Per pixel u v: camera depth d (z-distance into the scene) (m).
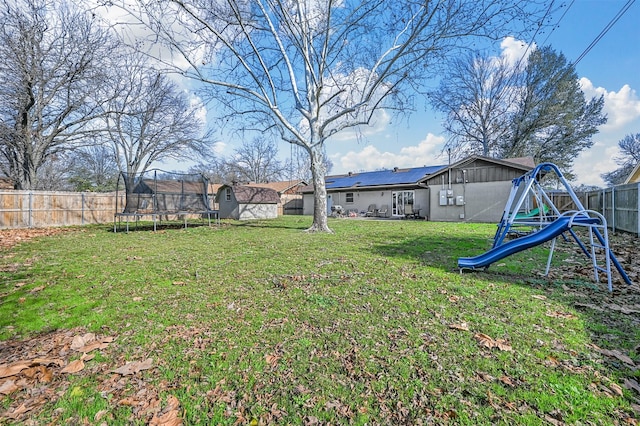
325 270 4.49
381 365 1.98
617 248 6.32
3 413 1.60
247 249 6.66
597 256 5.29
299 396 1.71
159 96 19.47
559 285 3.62
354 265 4.80
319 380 1.84
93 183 26.08
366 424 1.49
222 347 2.26
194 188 13.87
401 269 4.51
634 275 4.02
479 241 7.55
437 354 2.09
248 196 19.67
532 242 4.06
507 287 3.57
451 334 2.38
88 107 15.52
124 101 17.56
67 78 13.65
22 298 3.45
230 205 19.95
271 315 2.84
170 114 20.62
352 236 8.73
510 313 2.78
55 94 14.04
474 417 1.51
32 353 2.22
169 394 1.75
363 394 1.71
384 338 2.34
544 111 21.48
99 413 1.60
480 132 23.97
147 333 2.53
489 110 23.17
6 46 11.76
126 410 1.62
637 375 1.81
